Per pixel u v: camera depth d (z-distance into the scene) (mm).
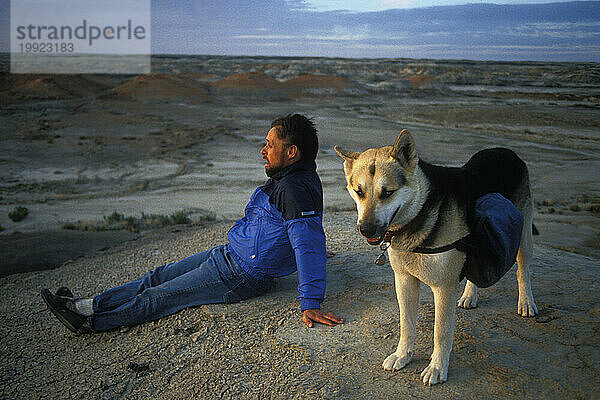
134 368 4027
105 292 4684
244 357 3939
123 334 4598
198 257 4934
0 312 5727
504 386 3266
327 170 25734
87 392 3822
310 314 4223
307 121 4438
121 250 8172
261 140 37000
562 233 13117
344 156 3305
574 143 33188
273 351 3953
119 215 16625
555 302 4414
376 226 2898
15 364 4418
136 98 69438
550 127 42312
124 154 32406
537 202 18312
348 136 38438
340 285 5070
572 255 6047
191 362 3996
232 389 3596
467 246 3186
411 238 3135
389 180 2930
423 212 3072
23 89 71938
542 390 3197
